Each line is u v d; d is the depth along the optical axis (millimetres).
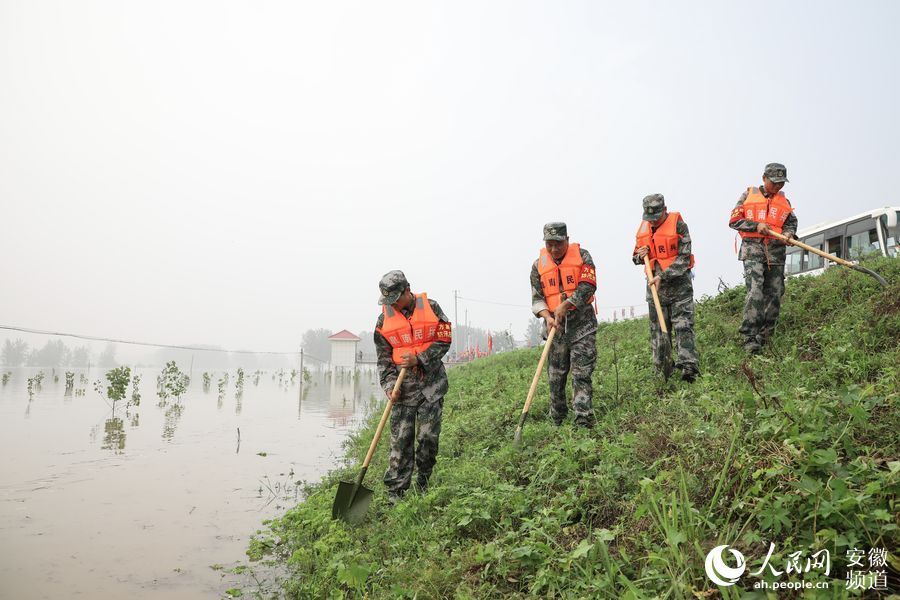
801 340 5625
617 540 2854
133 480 5883
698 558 2285
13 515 4637
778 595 2043
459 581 2949
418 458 4551
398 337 4539
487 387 9359
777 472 2410
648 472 3312
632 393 5465
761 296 5793
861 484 2289
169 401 14703
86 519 4609
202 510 4941
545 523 3076
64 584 3400
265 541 4148
